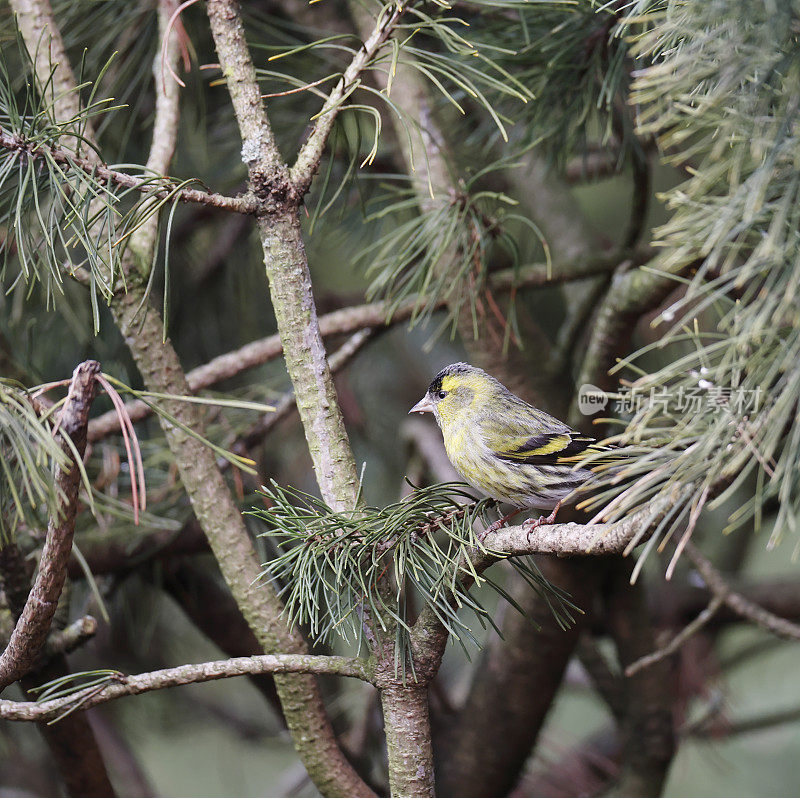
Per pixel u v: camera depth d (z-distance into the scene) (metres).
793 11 3.33
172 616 10.02
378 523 4.33
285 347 4.61
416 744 4.53
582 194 11.49
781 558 12.43
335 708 8.52
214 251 9.71
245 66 4.60
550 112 6.31
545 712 7.70
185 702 10.64
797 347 3.31
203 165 9.12
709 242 3.26
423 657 4.49
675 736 8.31
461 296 6.64
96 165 4.57
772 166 3.24
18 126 4.59
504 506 7.84
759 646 9.98
